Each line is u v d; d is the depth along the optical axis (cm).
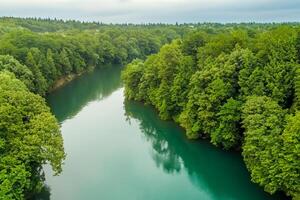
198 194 5553
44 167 6362
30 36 13812
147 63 10419
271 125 5103
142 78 10269
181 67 8181
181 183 5891
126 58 19950
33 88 9925
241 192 5534
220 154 6712
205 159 6650
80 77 15175
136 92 10719
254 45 7369
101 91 12338
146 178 6075
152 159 6781
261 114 5434
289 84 5897
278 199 5175
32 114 5225
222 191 5603
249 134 5431
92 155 6919
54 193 5547
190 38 8994
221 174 6119
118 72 16638
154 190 5669
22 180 4412
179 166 6506
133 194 5550
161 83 9019
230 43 7612
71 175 6128
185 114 7625
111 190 5644
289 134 4559
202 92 6856
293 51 6197
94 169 6338
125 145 7456
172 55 8706
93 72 16662
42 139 4844
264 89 6019
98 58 17738
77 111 9838
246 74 6356
